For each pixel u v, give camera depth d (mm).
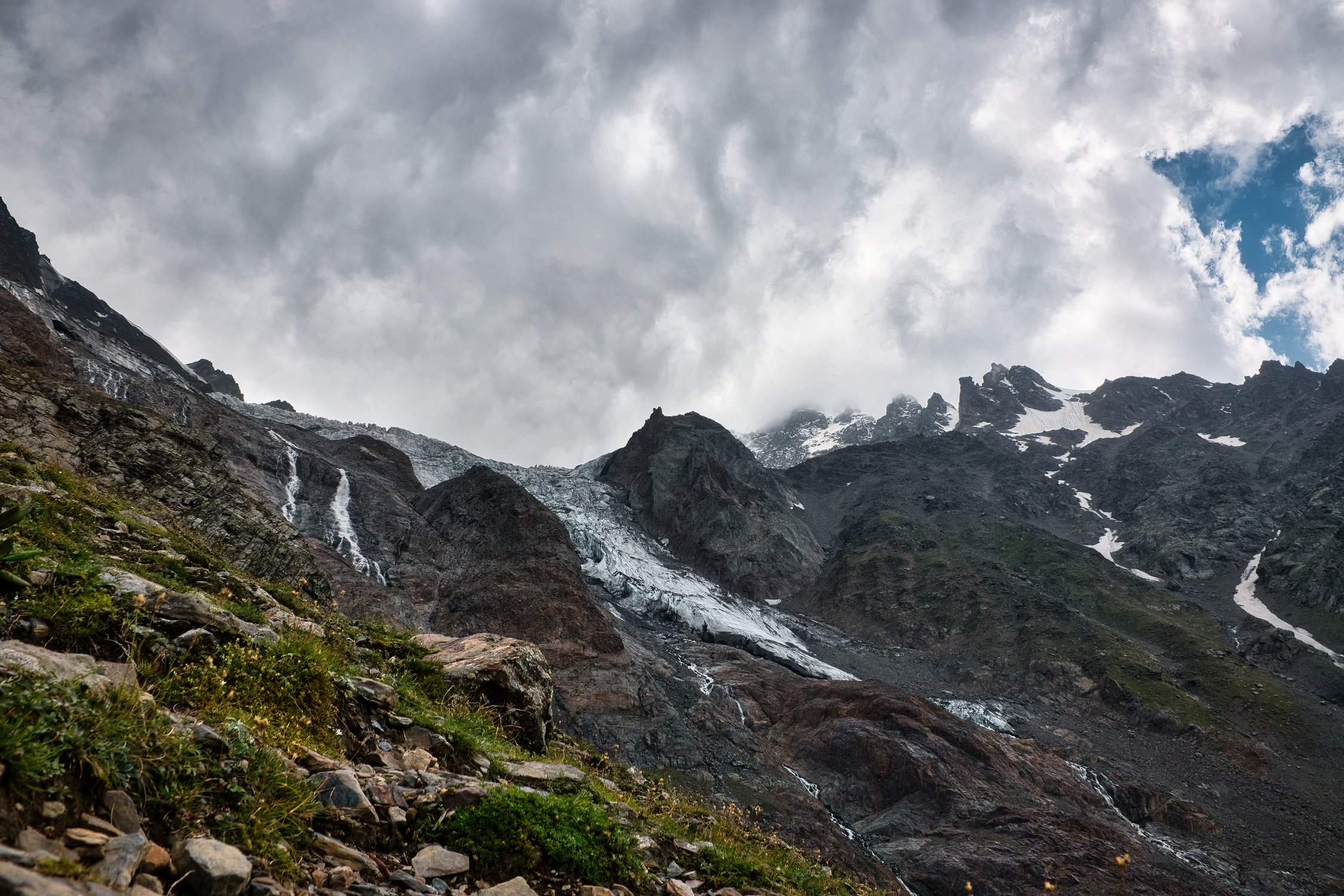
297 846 6273
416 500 140125
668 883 9305
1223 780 92500
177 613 9266
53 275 197125
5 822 4250
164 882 4871
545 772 11992
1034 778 81438
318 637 13562
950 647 139250
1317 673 123562
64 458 29844
